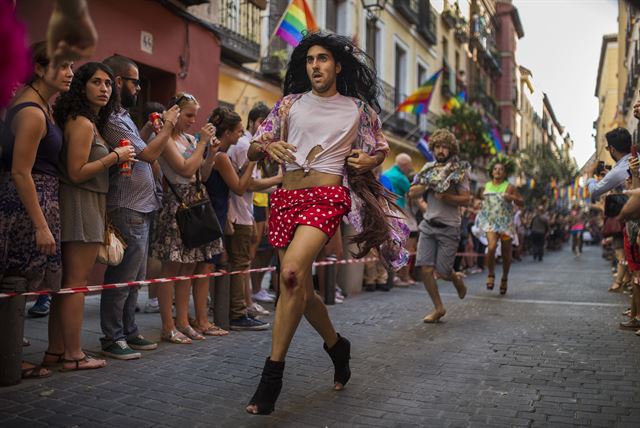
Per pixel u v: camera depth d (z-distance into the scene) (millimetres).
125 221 3941
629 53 20453
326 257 6773
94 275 6797
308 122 3078
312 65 3105
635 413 3021
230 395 3252
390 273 8273
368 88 3367
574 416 2967
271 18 12891
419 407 3098
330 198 2971
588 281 10391
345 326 5438
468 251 12406
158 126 4141
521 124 46656
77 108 3465
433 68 23969
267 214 6566
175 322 4836
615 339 4957
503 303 7184
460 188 5777
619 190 6301
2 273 3227
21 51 1815
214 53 9656
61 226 3504
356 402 3172
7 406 2939
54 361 3699
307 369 3855
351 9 16797
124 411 2934
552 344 4742
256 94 12453
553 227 28953
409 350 4488
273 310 6246
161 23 8391
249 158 3273
